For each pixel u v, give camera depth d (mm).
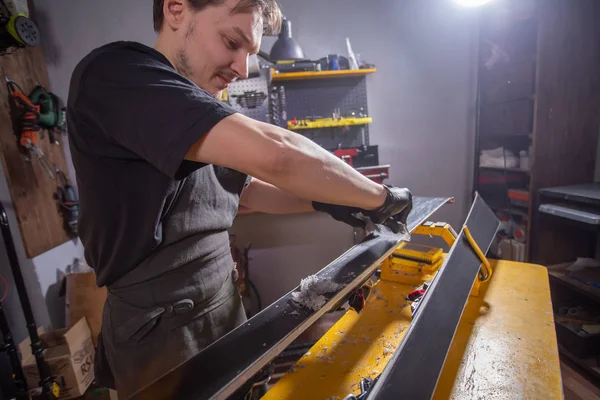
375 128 2445
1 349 1323
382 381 504
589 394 1520
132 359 726
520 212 2133
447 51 2420
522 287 1070
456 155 2584
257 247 2193
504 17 2121
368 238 987
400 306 1032
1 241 1557
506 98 2166
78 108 542
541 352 770
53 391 1476
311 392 714
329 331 929
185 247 736
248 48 645
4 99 1571
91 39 2045
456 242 957
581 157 1947
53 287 1850
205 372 484
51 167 1871
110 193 617
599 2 1826
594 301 1863
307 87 2250
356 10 2281
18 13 1499
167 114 456
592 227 1536
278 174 483
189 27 609
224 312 843
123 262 686
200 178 730
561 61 1842
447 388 682
